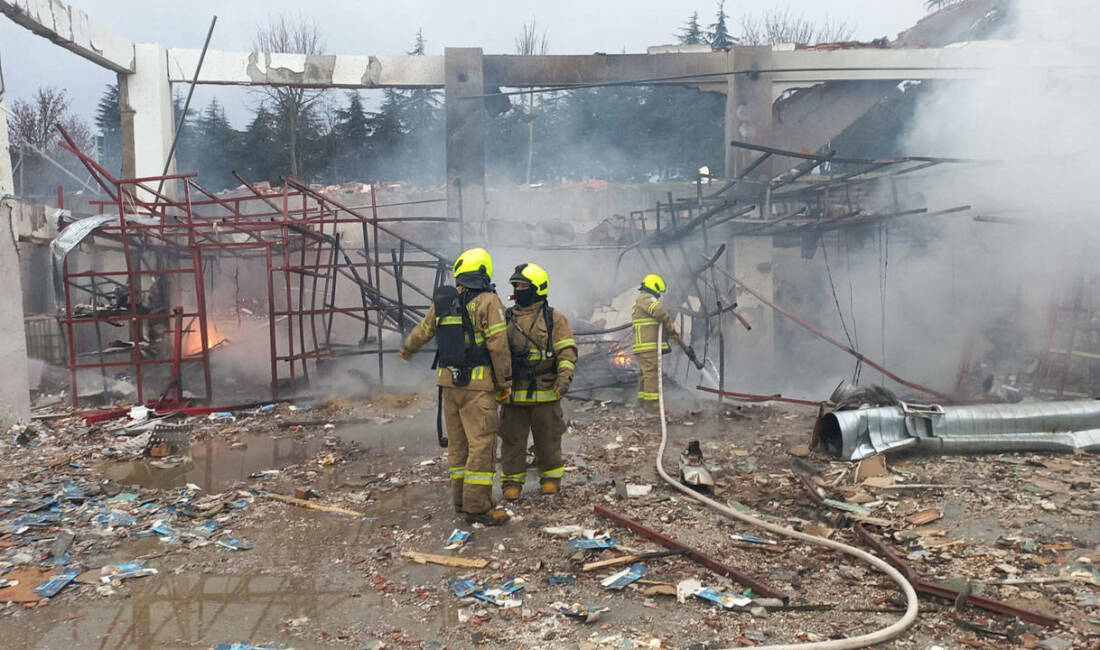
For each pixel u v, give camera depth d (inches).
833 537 196.1
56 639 147.0
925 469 254.1
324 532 209.2
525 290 228.2
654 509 221.6
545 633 146.2
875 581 167.3
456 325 208.7
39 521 214.7
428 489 251.4
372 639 145.3
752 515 215.8
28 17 415.2
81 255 554.6
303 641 145.0
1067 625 143.3
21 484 255.3
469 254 216.2
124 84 552.7
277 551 194.5
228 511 228.8
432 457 295.1
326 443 323.3
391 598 164.6
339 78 578.2
